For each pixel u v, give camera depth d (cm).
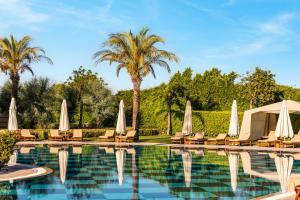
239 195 1011
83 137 3331
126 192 1038
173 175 1348
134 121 3064
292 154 2164
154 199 959
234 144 2755
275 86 3728
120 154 2080
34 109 3544
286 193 1031
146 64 3039
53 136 3022
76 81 4638
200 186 1142
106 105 3950
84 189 1071
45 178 1251
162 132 3888
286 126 2541
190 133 3062
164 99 3794
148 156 1988
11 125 2991
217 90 3847
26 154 2042
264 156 2045
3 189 1058
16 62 3256
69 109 3875
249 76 3778
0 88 3628
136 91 3069
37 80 3634
